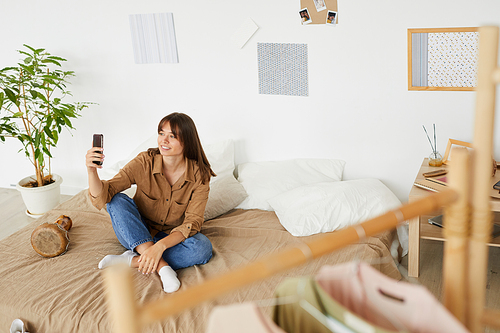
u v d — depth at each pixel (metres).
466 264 0.87
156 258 1.93
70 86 3.35
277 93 2.89
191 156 2.15
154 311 0.61
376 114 2.72
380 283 0.81
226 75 2.97
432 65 2.53
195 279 1.94
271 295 1.73
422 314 0.78
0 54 3.46
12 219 3.22
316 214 2.34
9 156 3.73
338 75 2.72
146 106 3.23
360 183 2.57
